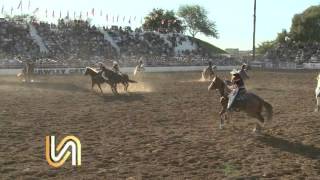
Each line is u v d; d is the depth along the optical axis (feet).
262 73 208.74
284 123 71.97
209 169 46.21
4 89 120.78
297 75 195.72
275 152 53.83
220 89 67.10
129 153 52.26
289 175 44.52
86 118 75.51
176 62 249.55
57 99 100.53
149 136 61.72
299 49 321.93
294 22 422.41
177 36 312.50
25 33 241.76
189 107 89.97
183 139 60.18
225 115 73.26
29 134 61.93
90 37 259.60
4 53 217.36
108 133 63.36
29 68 145.59
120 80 111.04
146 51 273.13
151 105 92.38
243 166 47.52
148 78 170.91
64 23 268.41
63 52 237.04
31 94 109.70
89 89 122.52
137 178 42.83
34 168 45.62
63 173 44.16
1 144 55.67
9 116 76.79
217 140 59.88
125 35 282.15
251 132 65.05
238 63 264.31
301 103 97.35
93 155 51.06
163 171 45.24
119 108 87.61
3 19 254.27
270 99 104.78
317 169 46.78
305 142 59.00
